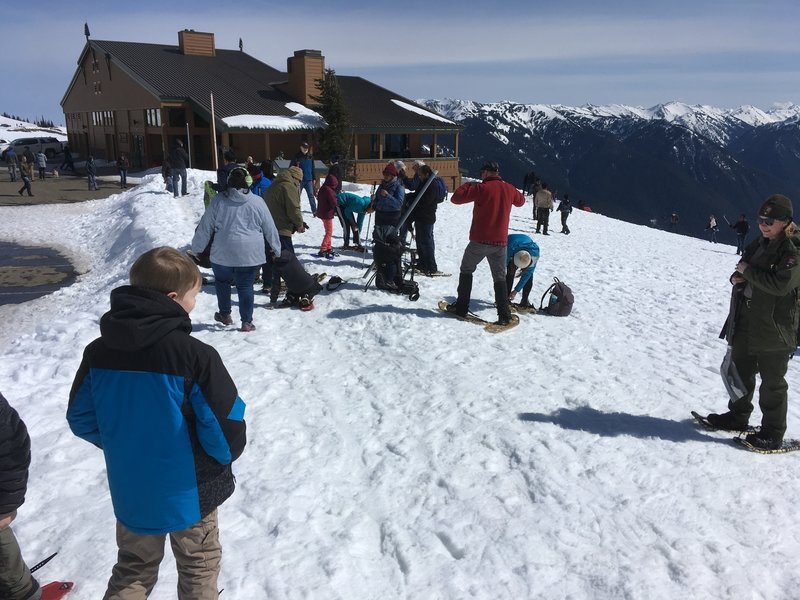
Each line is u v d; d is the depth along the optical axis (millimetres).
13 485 2221
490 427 4590
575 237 20125
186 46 37906
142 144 34188
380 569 3113
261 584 2918
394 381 5496
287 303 7816
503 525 3436
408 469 4031
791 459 4230
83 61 40219
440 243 14000
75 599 2781
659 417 4895
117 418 2098
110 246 14109
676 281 12312
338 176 10664
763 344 4121
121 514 2176
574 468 4016
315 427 4598
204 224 6492
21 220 18016
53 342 6430
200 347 2096
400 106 39500
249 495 3668
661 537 3336
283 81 37531
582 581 3016
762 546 3275
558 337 7074
